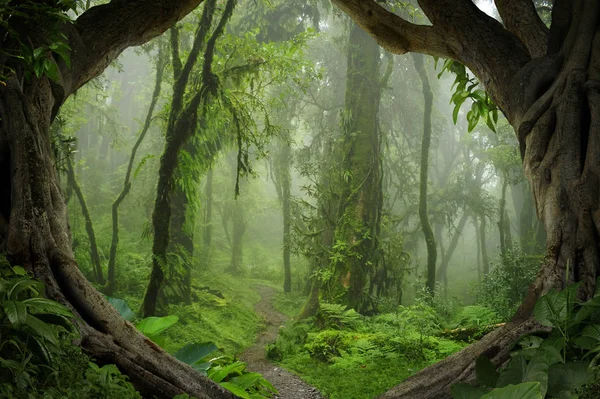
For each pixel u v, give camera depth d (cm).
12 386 293
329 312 1305
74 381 342
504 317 1223
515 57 602
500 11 654
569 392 350
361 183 1645
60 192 499
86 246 1716
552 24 581
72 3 487
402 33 669
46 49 457
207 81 1284
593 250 463
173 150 1234
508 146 2288
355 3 674
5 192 460
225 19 1274
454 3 635
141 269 1686
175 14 627
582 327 410
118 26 589
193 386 459
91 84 1773
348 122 1739
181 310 1390
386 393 525
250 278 2858
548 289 472
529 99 561
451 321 1301
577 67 530
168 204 1212
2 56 475
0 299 331
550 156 513
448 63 717
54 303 347
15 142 459
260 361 1105
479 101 692
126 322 468
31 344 335
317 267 1786
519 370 395
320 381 862
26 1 488
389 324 1205
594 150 490
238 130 1323
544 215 503
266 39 1962
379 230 1688
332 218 1816
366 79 1766
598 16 548
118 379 377
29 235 441
